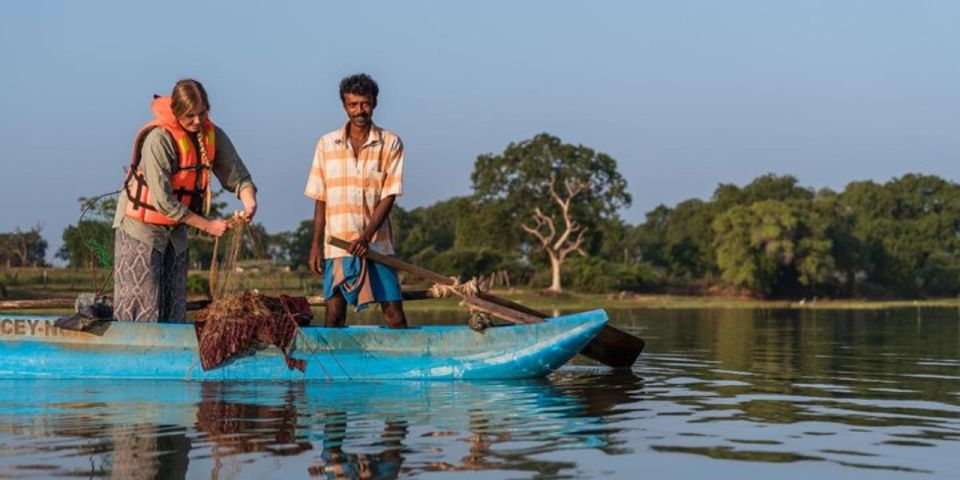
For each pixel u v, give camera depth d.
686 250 78.00
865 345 13.20
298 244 70.44
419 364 7.42
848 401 6.54
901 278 77.50
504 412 5.84
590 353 8.75
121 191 7.38
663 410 6.02
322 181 7.78
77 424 5.34
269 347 7.31
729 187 79.75
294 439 4.94
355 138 7.66
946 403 6.47
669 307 48.94
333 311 7.84
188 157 7.21
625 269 67.81
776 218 65.38
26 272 39.53
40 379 7.26
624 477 4.18
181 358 7.27
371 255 7.61
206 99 7.13
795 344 13.41
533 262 70.44
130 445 4.77
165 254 7.47
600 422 5.53
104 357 7.31
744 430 5.31
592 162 66.06
